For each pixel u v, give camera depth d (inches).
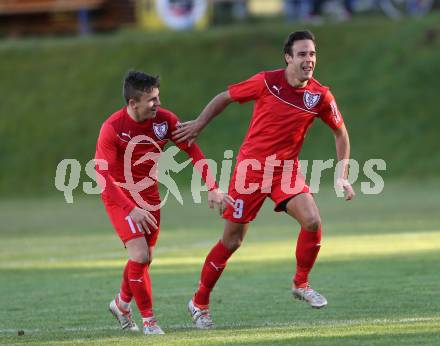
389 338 987.3
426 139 4881.9
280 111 1150.3
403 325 1079.0
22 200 4680.1
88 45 5841.5
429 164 4685.0
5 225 3243.1
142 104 1101.1
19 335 1120.2
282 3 6540.4
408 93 5182.1
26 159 5142.7
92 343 1027.3
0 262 2069.4
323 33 5713.6
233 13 6333.7
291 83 1152.8
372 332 1032.2
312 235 1151.0
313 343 969.5
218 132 5088.6
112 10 6117.1
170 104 5344.5
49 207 4126.5
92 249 2306.8
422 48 5447.8
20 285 1667.1
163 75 5526.6
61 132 5290.4
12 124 5403.5
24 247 2431.1
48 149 5187.0
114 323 1216.8
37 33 6254.9
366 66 5433.1
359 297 1368.1
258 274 1724.9
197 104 5324.8
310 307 1298.0
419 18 5762.8
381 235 2397.9
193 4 5984.3
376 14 6127.0
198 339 1029.8
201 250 2192.4
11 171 5068.9
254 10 6879.9
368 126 5032.0
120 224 1114.7
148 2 6023.6
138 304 1104.8
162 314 1288.1
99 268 1902.1
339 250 2081.7
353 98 5241.1
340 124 1194.0
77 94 5526.6
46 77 5674.2
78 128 5300.2
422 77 5260.8
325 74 5438.0
